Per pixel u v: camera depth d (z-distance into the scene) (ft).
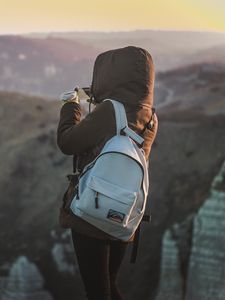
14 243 343.46
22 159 439.22
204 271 217.15
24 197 401.08
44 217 367.45
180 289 236.02
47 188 403.54
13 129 495.00
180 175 338.13
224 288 209.97
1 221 379.55
